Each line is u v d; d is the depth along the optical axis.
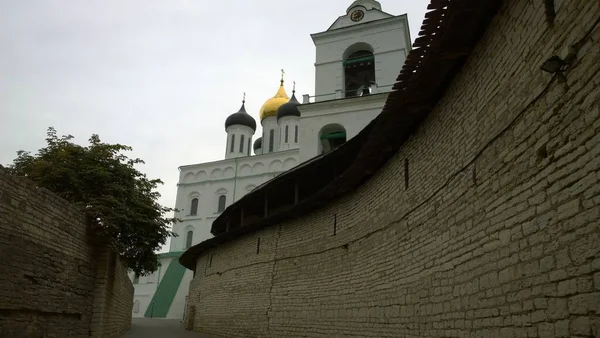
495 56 7.91
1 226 10.03
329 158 18.03
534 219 6.51
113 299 19.09
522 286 6.70
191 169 60.78
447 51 8.84
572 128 5.76
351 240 15.72
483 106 8.30
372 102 32.22
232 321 24.03
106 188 17.66
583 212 5.45
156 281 55.66
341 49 34.94
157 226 19.97
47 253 11.98
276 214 20.89
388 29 34.28
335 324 15.88
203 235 57.03
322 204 18.27
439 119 10.38
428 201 10.74
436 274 10.04
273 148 62.06
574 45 5.75
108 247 15.91
